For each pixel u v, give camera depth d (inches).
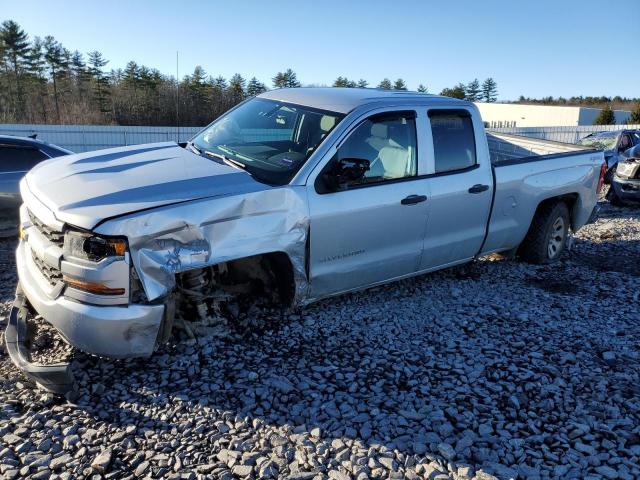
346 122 173.6
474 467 114.3
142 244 133.9
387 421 128.6
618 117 2158.0
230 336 165.3
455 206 201.3
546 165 239.5
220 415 129.3
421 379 148.4
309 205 161.9
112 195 140.9
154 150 186.9
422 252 197.5
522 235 238.2
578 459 117.5
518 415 133.3
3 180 285.7
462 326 183.5
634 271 262.4
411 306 198.5
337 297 201.0
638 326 190.5
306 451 117.3
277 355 157.9
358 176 164.7
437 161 196.7
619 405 138.4
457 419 130.5
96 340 134.8
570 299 215.2
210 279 161.6
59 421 125.8
